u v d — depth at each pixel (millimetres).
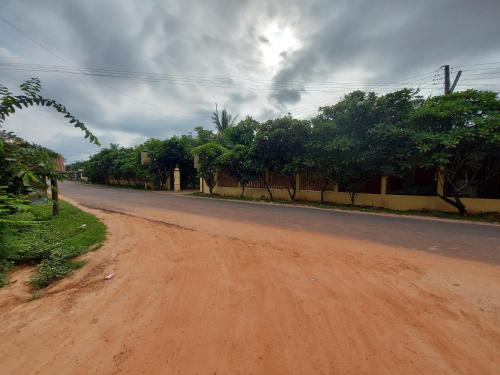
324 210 10742
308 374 1977
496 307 2893
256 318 2709
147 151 26391
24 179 2082
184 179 27328
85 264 4441
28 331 2596
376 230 6824
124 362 2139
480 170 9539
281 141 13578
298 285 3461
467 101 9336
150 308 2969
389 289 3326
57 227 7387
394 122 10688
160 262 4473
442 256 4676
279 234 6332
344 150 10797
